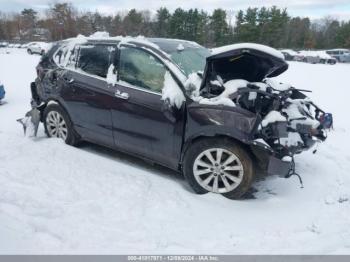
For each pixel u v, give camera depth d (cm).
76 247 261
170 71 386
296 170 447
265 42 5541
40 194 334
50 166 405
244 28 5525
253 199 374
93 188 360
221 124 348
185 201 349
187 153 374
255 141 340
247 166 353
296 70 1886
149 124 394
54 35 4894
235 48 364
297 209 348
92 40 462
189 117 367
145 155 414
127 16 5419
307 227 309
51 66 488
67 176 383
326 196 373
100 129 442
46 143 476
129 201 338
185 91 375
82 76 451
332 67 2295
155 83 395
